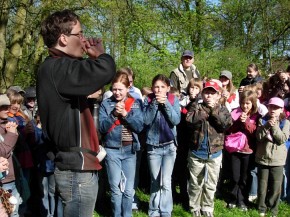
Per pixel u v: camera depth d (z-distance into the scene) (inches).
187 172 189.5
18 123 167.3
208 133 173.6
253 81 275.1
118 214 168.2
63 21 83.4
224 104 190.5
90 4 381.1
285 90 228.5
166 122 169.9
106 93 197.2
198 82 195.5
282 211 195.9
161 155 173.0
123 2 406.0
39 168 168.1
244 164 193.5
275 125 179.3
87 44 83.9
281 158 184.5
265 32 673.0
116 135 165.0
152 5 577.3
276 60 690.2
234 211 191.3
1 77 358.6
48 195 169.8
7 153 141.0
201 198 183.3
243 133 190.9
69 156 82.4
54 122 82.1
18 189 152.4
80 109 83.9
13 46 385.7
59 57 83.5
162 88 164.9
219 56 548.4
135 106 167.0
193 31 649.6
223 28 708.0
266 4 659.4
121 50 517.0
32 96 203.8
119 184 167.8
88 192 84.3
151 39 566.3
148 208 191.6
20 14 377.4
